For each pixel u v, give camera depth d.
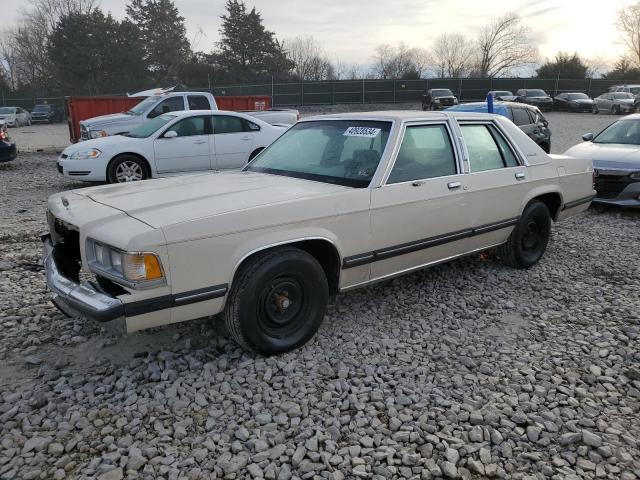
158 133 10.03
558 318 4.32
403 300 4.62
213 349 3.70
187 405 3.06
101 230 3.07
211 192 3.67
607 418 3.01
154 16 56.28
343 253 3.69
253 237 3.23
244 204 3.33
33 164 14.45
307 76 66.19
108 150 9.69
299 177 4.17
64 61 50.62
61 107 43.19
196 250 3.04
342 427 2.89
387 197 3.87
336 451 2.70
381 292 4.79
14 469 2.54
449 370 3.49
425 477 2.53
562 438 2.80
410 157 4.14
